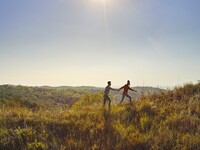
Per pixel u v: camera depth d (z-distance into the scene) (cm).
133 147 912
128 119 1251
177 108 1406
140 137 978
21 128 1080
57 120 1232
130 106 1527
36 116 1307
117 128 1099
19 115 1265
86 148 893
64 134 1052
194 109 1355
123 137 980
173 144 914
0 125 1088
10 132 998
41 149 882
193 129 1064
